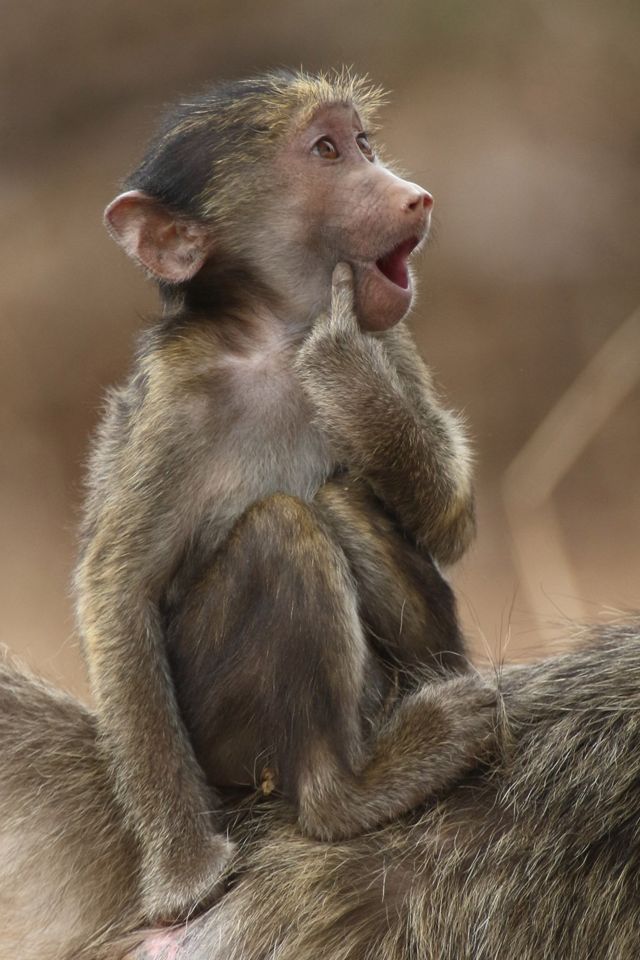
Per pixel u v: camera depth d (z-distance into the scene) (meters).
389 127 28.34
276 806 7.86
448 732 7.62
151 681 7.65
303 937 7.46
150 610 7.75
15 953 8.19
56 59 30.59
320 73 9.17
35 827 8.30
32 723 8.60
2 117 30.39
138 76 30.41
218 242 8.34
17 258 28.08
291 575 7.42
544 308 26.48
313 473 8.10
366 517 7.90
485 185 27.39
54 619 22.00
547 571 18.02
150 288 26.91
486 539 22.67
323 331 8.02
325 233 8.22
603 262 26.84
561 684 8.14
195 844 7.55
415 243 8.23
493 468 24.55
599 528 22.98
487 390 25.73
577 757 7.69
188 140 8.41
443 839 7.61
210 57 30.45
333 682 7.43
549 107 28.67
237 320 8.32
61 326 26.78
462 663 8.15
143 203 8.44
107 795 8.27
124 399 8.16
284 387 8.13
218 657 7.60
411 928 7.43
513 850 7.52
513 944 7.39
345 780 7.53
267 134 8.29
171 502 7.81
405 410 7.93
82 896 8.19
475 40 29.70
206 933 7.50
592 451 24.34
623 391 19.00
